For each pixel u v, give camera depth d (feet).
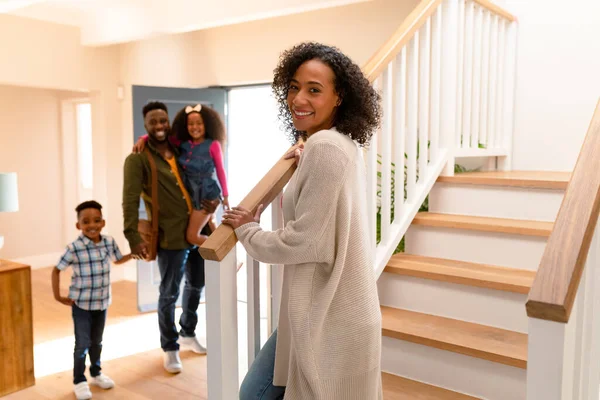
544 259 3.32
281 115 5.08
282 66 4.58
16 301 9.86
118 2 14.57
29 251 20.30
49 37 15.88
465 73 9.04
